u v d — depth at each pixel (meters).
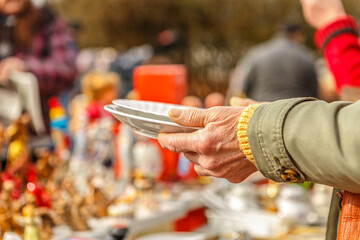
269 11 13.76
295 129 0.92
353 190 0.92
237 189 2.78
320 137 0.90
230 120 1.03
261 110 0.98
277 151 0.94
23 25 2.77
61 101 5.18
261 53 4.58
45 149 2.36
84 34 14.70
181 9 14.16
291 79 4.41
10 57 2.76
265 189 3.04
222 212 2.66
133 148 2.70
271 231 2.43
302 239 2.30
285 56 4.44
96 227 2.13
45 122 2.80
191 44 13.48
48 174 2.32
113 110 1.11
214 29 13.88
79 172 2.62
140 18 14.52
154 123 1.07
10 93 2.38
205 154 1.05
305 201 2.58
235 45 13.86
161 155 2.97
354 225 0.95
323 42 2.43
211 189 2.93
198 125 1.06
